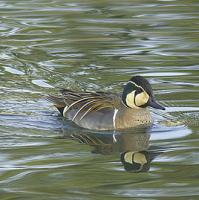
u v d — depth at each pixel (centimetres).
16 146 1348
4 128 1481
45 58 1991
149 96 1522
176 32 2236
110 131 1501
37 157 1275
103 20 2389
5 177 1162
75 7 2586
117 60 1953
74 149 1337
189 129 1468
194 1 2667
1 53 2044
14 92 1723
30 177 1161
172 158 1265
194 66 1886
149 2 2652
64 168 1210
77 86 1759
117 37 2186
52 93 1716
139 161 1252
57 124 1529
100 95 1577
